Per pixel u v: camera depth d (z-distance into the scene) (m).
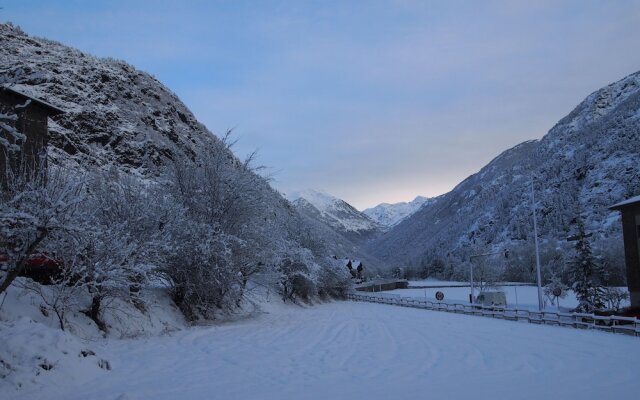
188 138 95.00
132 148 62.00
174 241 18.89
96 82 84.69
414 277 152.50
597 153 154.88
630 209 36.38
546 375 11.77
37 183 11.80
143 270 15.10
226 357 13.63
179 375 11.00
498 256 105.69
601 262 39.88
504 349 16.44
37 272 16.11
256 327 22.11
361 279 121.19
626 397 9.38
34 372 9.32
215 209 22.80
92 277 14.45
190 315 21.38
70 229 10.85
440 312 38.84
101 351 13.21
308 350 15.57
